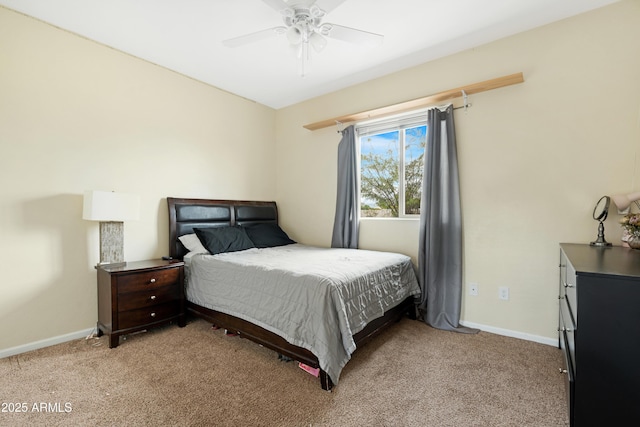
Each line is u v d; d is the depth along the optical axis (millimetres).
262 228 3736
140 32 2457
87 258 2537
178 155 3215
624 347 1156
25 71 2223
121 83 2756
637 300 1135
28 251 2240
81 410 1550
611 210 2102
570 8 2156
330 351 1738
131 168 2832
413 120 3145
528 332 2424
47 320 2322
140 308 2438
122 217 2428
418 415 1521
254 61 2955
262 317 2121
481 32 2447
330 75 3264
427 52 2766
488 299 2602
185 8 2150
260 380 1838
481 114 2633
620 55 2078
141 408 1571
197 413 1532
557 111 2299
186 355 2162
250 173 4020
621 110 2076
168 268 2639
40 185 2299
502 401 1632
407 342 2367
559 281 2252
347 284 1986
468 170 2695
